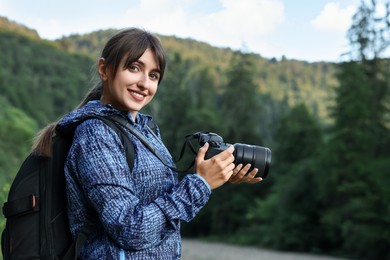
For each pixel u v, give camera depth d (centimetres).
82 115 170
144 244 159
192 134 192
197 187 168
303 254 3491
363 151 3391
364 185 3192
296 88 15112
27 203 165
